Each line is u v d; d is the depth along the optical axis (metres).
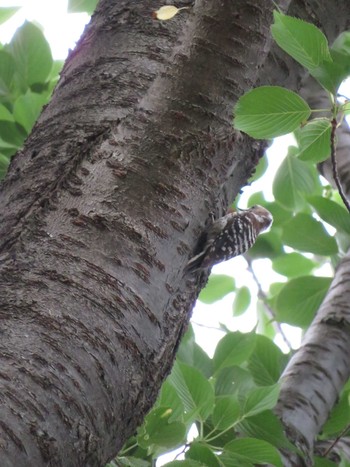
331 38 6.11
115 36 5.26
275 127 4.84
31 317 3.71
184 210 4.48
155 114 4.61
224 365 7.44
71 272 3.96
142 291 4.11
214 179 4.68
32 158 4.64
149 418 5.66
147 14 5.34
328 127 5.63
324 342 7.64
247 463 5.75
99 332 3.80
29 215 4.23
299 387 7.23
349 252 8.81
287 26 4.68
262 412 5.90
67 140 4.64
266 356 8.10
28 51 9.09
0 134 8.37
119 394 3.81
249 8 4.74
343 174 9.15
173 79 4.67
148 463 5.72
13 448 3.24
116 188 4.36
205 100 4.66
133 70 5.03
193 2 5.43
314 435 6.93
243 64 4.75
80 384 3.60
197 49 4.68
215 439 6.30
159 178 4.45
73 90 5.02
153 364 4.12
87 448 3.55
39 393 3.44
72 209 4.24
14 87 9.09
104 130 4.65
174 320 4.39
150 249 4.24
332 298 8.11
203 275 5.00
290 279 10.16
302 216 9.34
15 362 3.50
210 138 4.64
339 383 7.41
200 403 5.94
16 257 4.01
